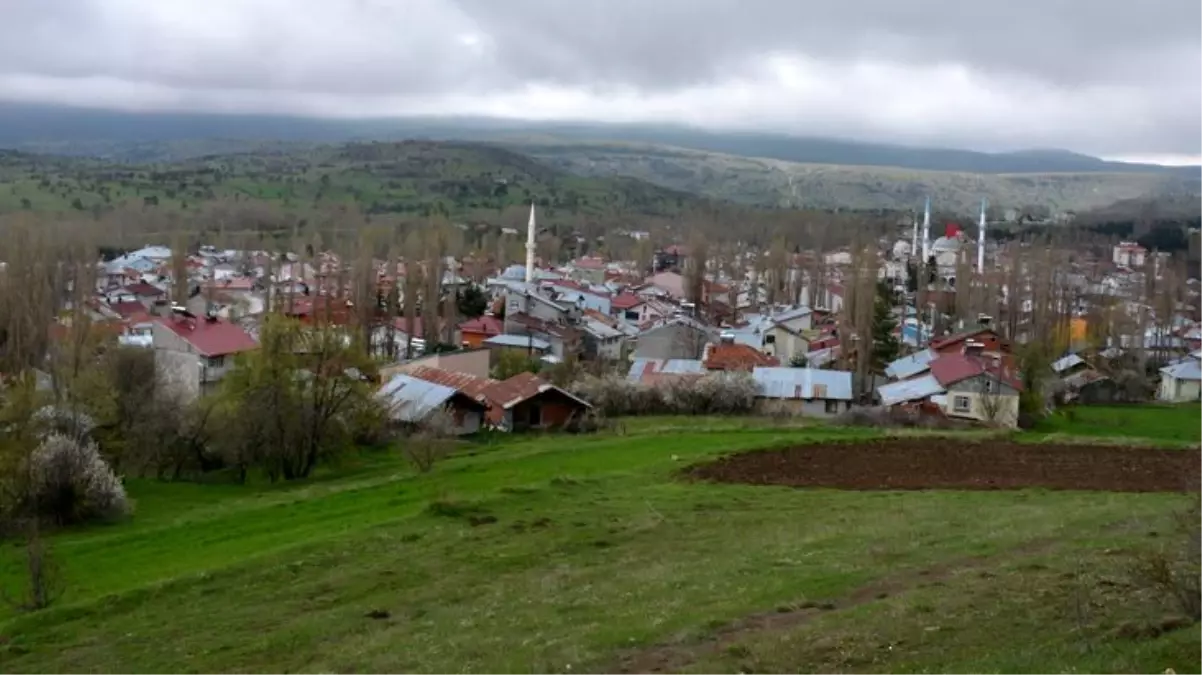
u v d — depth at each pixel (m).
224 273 154.12
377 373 60.38
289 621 25.34
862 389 76.56
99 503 43.62
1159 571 18.55
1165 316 116.19
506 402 62.50
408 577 28.42
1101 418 75.12
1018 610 20.34
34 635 25.84
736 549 29.31
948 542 28.23
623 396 68.31
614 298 136.38
